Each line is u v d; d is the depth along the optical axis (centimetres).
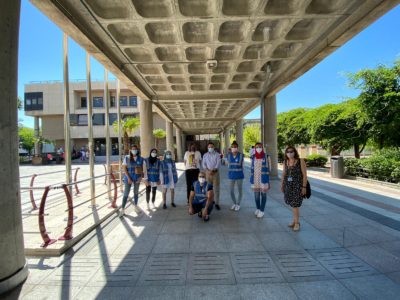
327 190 948
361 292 304
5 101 327
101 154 4244
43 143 4062
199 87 1132
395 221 560
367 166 1187
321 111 1773
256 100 1355
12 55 337
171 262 387
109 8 528
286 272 352
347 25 560
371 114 1121
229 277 342
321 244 441
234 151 666
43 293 315
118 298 301
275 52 772
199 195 598
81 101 4184
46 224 552
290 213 634
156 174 705
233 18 541
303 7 510
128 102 4053
